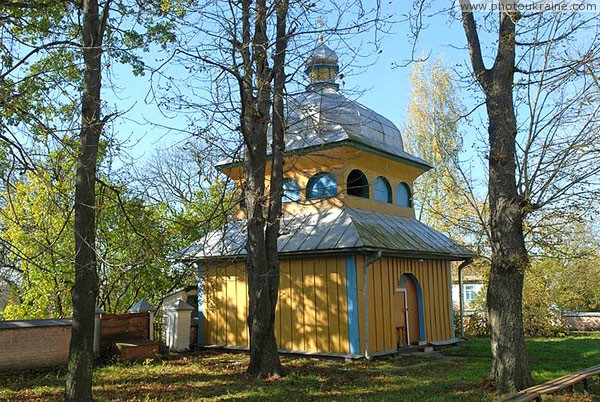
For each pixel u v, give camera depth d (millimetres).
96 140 9219
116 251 17000
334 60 18484
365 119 18938
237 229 18391
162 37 11570
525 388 9375
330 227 16172
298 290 16297
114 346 14883
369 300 15477
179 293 19750
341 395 9977
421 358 15555
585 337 22641
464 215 15758
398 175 19875
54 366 13508
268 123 12398
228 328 17781
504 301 9719
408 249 16312
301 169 17875
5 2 10109
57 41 10062
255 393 10188
